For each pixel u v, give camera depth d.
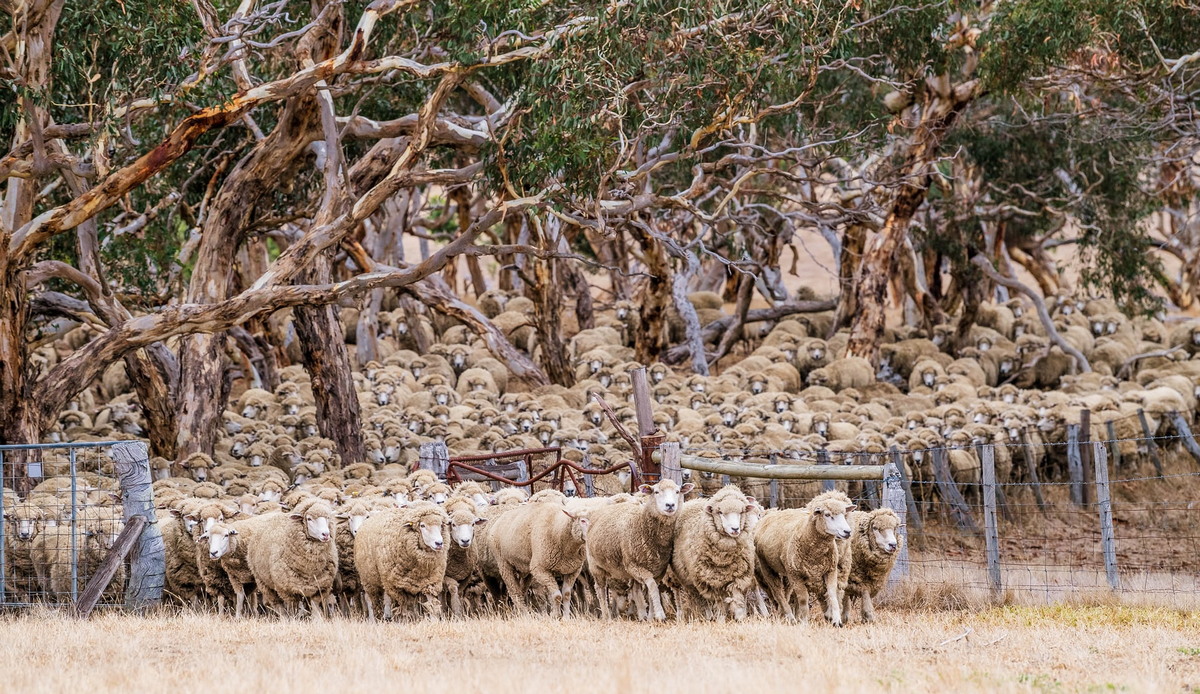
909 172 136.62
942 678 36.53
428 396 123.44
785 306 176.50
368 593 54.94
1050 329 153.12
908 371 151.88
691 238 192.38
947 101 129.75
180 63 78.62
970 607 57.84
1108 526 64.25
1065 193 163.00
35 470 56.31
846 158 132.50
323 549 53.50
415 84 101.06
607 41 77.44
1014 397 124.81
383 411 111.25
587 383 128.38
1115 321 172.00
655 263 130.88
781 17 83.12
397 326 160.75
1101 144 151.62
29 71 72.88
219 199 95.56
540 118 79.69
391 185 82.81
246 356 141.62
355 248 117.25
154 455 101.19
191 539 58.59
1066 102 156.12
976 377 142.62
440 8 88.56
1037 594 62.06
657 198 91.75
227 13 90.12
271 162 95.31
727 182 125.00
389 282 81.25
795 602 54.81
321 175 113.44
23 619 50.72
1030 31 106.62
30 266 83.19
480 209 153.38
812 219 139.38
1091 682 36.41
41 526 58.31
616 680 34.88
